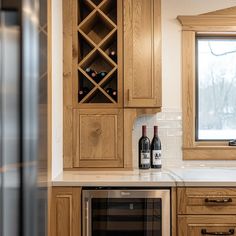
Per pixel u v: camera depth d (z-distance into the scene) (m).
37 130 1.51
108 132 2.80
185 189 2.32
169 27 3.06
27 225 1.40
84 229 2.33
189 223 2.32
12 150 1.29
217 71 3.15
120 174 2.62
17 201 1.33
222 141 3.10
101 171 2.78
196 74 3.15
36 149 1.49
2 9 1.24
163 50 3.06
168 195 2.31
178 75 3.06
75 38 2.82
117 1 2.82
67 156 2.80
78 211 2.34
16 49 1.30
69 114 2.81
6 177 1.25
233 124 3.15
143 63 2.79
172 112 3.05
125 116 2.80
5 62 1.24
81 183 2.32
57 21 2.59
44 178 1.83
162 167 3.01
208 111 3.15
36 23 1.48
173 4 3.06
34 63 1.47
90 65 3.07
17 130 1.32
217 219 2.31
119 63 2.81
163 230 2.31
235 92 3.16
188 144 3.04
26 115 1.38
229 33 3.11
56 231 2.34
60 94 2.71
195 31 3.06
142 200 2.32
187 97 3.05
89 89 2.98
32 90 1.44
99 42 2.96
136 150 3.04
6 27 1.25
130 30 2.79
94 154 2.80
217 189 2.32
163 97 3.05
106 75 2.85
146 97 2.79
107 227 2.33
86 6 2.99
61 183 2.32
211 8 3.05
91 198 2.33
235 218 2.31
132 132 2.94
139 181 2.32
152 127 3.05
